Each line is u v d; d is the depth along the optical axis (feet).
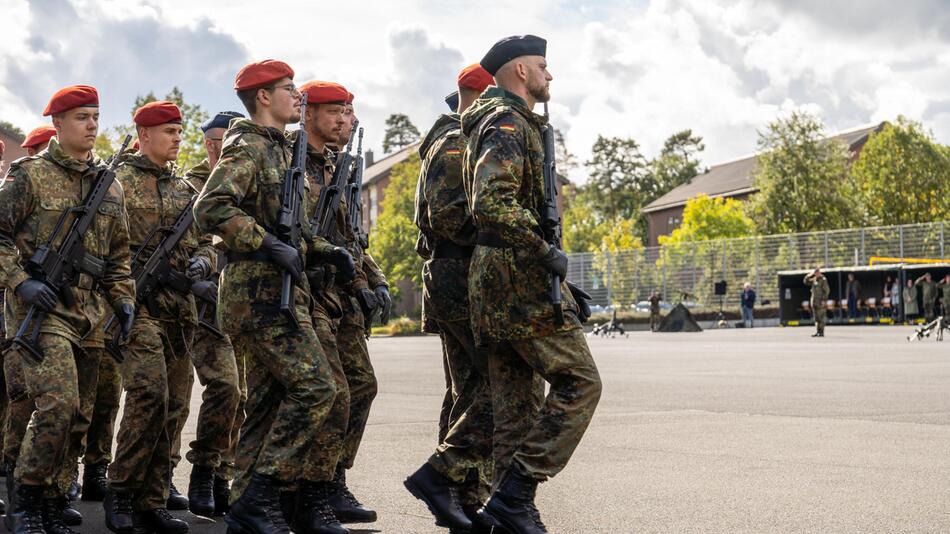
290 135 17.94
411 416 34.96
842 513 18.43
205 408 19.94
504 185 14.83
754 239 173.06
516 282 15.24
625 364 63.36
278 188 16.24
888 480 21.72
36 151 24.27
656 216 344.49
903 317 143.64
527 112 15.61
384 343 115.44
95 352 17.80
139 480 18.25
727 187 311.47
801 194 212.84
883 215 229.04
